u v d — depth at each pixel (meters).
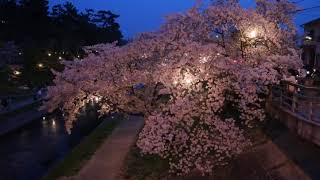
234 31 15.97
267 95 19.92
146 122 13.00
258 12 18.19
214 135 13.27
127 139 23.67
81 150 21.30
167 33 15.14
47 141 28.75
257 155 14.03
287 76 15.48
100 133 26.23
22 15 66.81
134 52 15.59
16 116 36.75
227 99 14.45
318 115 15.09
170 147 13.57
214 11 15.03
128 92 16.88
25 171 20.64
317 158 12.04
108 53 16.22
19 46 61.31
